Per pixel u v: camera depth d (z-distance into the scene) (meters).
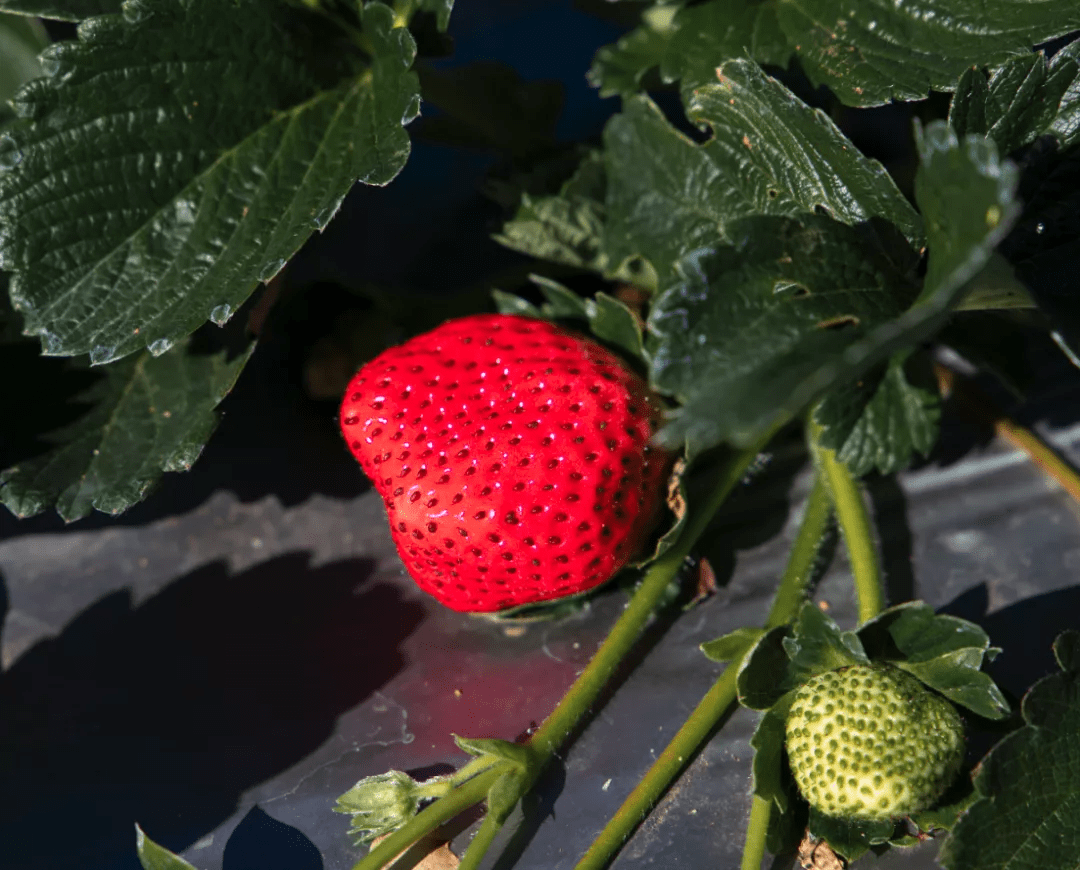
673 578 0.33
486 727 0.32
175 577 0.35
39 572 0.35
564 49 0.42
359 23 0.33
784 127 0.31
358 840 0.31
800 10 0.33
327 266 0.37
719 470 0.34
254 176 0.32
